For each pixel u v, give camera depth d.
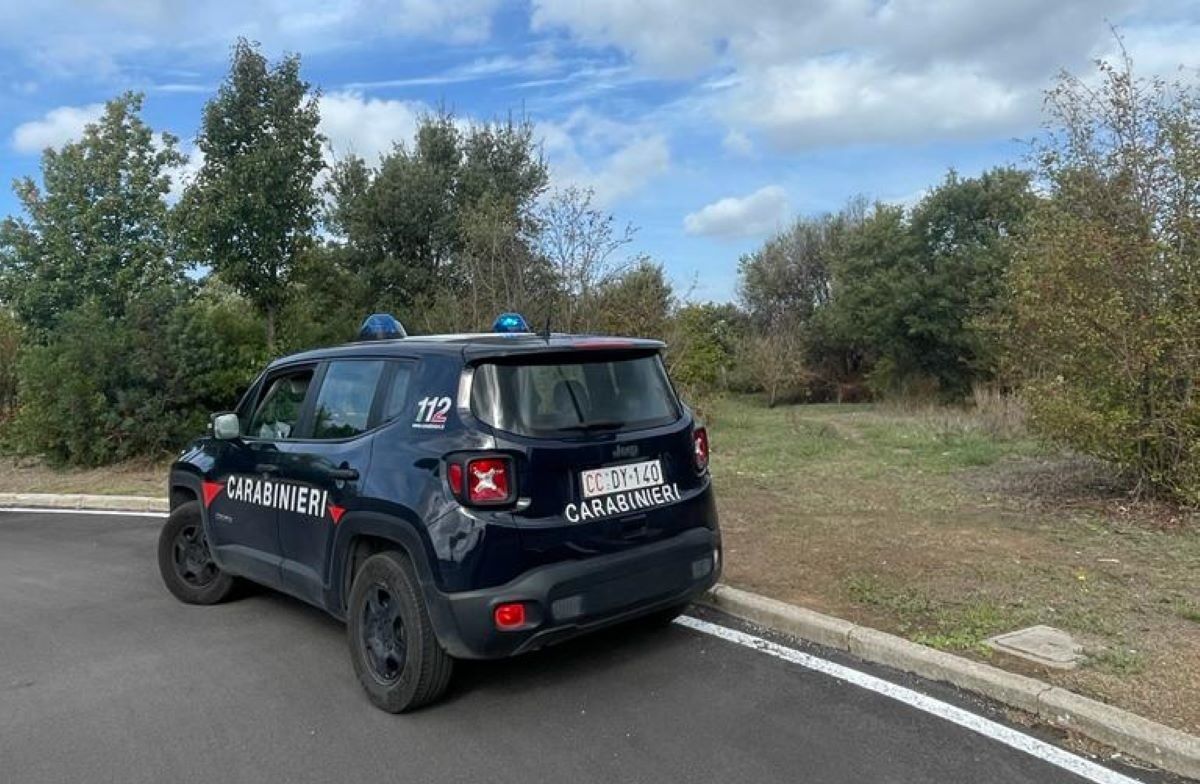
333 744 4.02
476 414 4.23
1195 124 7.36
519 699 4.42
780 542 7.05
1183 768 3.51
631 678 4.64
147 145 17.98
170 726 4.26
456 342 4.67
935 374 32.44
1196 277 7.11
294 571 5.17
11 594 6.73
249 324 15.14
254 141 14.74
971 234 31.67
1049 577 5.90
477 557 4.02
